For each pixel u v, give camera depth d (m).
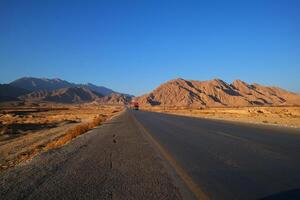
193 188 9.07
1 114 97.25
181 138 21.61
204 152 15.31
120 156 15.09
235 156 14.00
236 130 26.92
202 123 37.53
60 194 8.76
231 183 9.50
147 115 68.81
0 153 23.17
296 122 39.88
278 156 13.78
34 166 13.25
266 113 72.56
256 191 8.59
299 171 10.82
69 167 12.68
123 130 30.84
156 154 15.20
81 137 26.22
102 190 9.07
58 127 48.72
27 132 42.25
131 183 9.82
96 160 14.20
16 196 8.70
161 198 8.19
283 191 8.49
